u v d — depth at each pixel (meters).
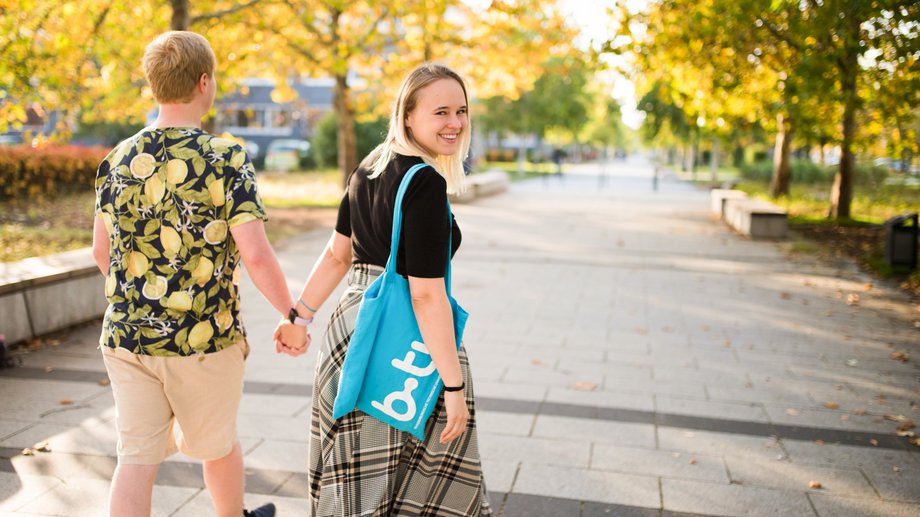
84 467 3.66
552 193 26.17
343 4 13.04
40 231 11.35
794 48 9.46
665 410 4.75
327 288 2.45
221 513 2.67
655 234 14.20
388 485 2.12
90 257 6.99
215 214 2.32
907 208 19.89
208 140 2.34
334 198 21.09
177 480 3.53
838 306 8.05
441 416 2.16
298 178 29.42
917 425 4.53
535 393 5.05
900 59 8.02
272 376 5.31
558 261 10.80
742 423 4.53
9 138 20.23
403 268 2.11
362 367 2.08
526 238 13.32
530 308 7.77
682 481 3.68
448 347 2.06
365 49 16.27
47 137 10.41
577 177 40.50
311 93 44.44
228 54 13.25
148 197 2.29
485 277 9.50
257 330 6.69
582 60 12.16
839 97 8.73
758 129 23.00
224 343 2.40
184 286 2.31
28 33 9.04
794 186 29.83
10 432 4.10
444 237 2.05
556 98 40.16
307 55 15.31
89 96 10.70
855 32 7.95
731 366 5.78
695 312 7.69
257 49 14.23
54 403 4.59
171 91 2.34
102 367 5.35
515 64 16.81
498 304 7.95
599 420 4.54
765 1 8.73
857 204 20.92
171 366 2.32
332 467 2.14
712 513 3.35
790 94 8.73
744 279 9.60
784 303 8.17
